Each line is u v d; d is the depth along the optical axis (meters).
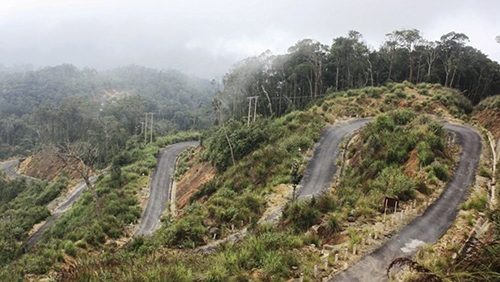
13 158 108.81
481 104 46.41
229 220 24.62
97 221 31.83
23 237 38.44
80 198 49.91
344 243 15.12
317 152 36.47
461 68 63.38
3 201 65.62
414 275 11.26
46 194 57.78
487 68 64.38
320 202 20.16
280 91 69.62
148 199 43.47
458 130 34.78
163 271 11.36
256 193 29.91
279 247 14.71
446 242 14.86
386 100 52.53
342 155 34.88
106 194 43.66
